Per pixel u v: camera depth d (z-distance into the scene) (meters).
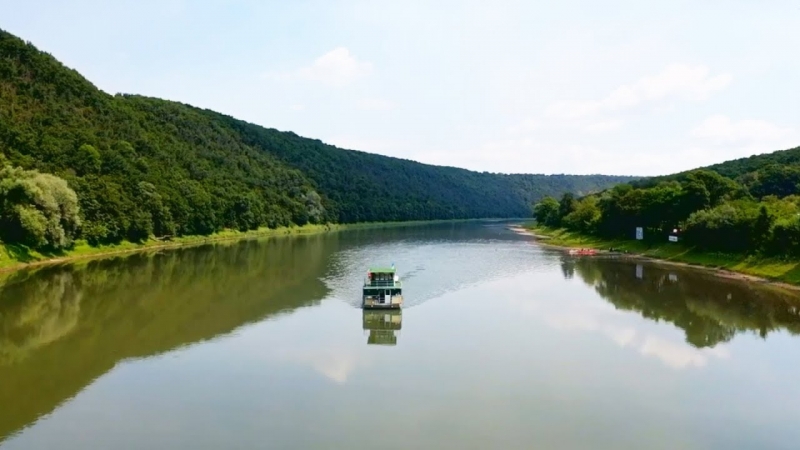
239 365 39.22
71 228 92.12
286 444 27.52
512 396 33.78
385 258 104.06
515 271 86.94
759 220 85.12
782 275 76.19
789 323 52.81
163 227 121.31
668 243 109.44
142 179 123.50
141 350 42.62
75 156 112.56
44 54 143.12
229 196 156.75
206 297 63.06
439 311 57.09
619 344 45.16
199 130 195.88
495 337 46.88
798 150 184.25
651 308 59.06
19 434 28.64
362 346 44.09
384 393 34.09
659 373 38.16
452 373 37.75
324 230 199.50
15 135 106.12
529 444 27.70
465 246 132.25
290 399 33.12
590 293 67.69
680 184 129.50
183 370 38.16
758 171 156.88
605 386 35.62
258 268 87.94
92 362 39.81
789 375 38.03
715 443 28.12
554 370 38.47
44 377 36.78
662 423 30.31
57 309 56.03
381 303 57.38
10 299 59.94
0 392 34.22
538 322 52.34
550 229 190.50
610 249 121.12
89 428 29.31
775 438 28.73
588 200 179.75
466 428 29.36
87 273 78.19
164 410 31.55
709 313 56.81
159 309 56.59
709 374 38.12
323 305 59.59
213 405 32.22
